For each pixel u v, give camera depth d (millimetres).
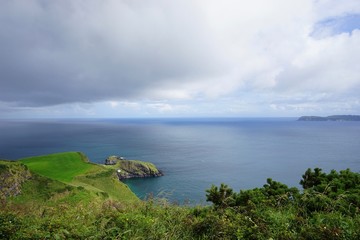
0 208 10711
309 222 7059
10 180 45031
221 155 154375
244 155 152875
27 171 51469
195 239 6871
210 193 9023
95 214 8836
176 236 6875
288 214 7625
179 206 9852
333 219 6914
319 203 7902
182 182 86875
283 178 90688
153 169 99438
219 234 6746
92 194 38031
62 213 9375
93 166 79688
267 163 122688
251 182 85688
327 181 9398
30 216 9250
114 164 110250
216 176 95625
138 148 192125
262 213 7703
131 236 6664
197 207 9266
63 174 68188
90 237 6535
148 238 6660
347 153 149875
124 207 9773
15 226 7258
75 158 87375
